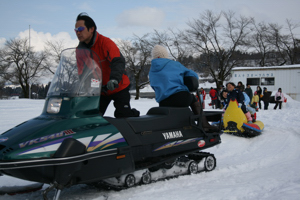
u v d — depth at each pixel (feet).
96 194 11.05
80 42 12.44
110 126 10.41
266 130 27.68
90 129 9.87
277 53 144.56
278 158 17.81
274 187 11.66
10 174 9.27
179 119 12.95
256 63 151.74
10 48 139.44
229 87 25.08
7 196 10.78
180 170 13.26
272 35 136.87
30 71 144.66
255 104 54.24
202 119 14.29
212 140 14.34
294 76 94.32
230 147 21.42
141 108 54.70
